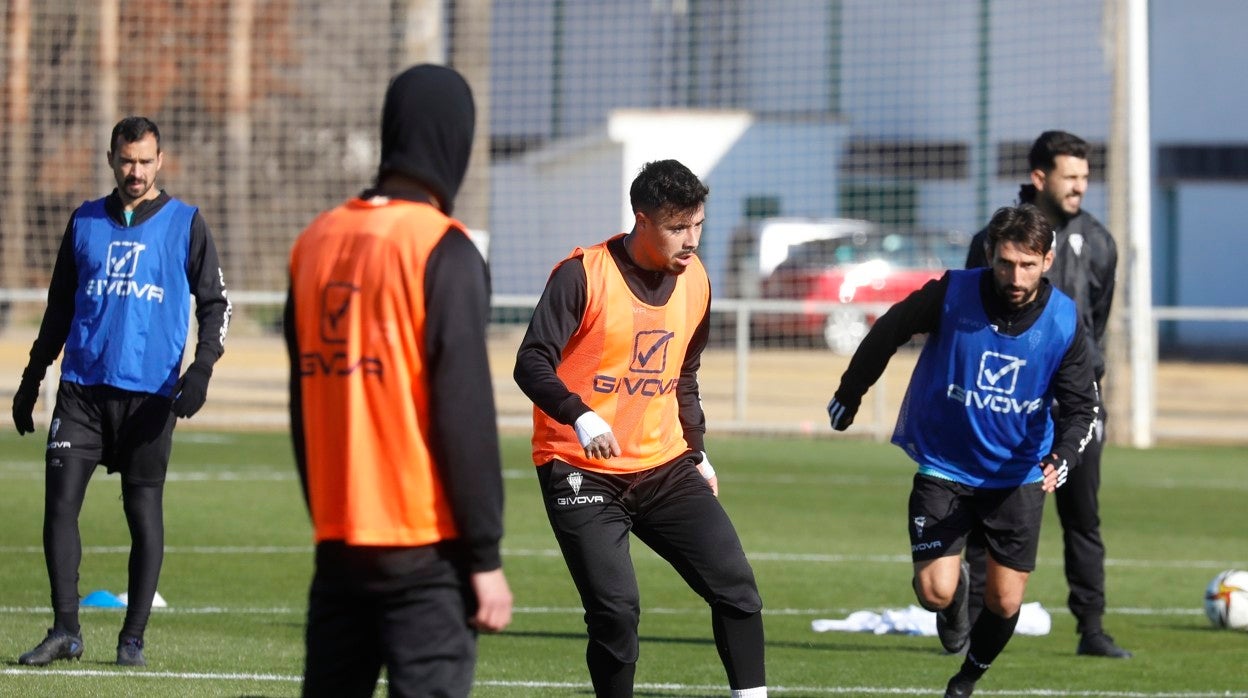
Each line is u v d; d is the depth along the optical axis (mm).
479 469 11539
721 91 97188
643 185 17703
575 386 18031
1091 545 25250
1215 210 109438
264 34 80062
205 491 42969
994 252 19031
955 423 19844
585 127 96562
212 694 19750
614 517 18000
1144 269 58219
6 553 32906
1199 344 108500
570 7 96625
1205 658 25016
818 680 22688
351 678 12297
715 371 79625
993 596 19953
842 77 95312
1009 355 19453
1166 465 53312
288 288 12461
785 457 54156
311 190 80875
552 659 24000
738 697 18078
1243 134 108250
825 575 33125
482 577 11703
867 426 60812
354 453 11789
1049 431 19984
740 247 92188
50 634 21531
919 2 93188
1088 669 23922
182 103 78000
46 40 68875
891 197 94312
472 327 11664
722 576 17984
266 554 33906
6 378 68375
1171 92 108875
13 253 68000
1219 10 107875
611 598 17656
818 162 94000
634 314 17938
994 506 19844
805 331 82000
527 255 93375
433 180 12047
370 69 80625
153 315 21953
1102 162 90125
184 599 28609
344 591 12023
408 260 11711
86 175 70438
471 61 70938
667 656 24609
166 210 22250
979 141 92625
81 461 21781
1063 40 90125
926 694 21688
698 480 18375
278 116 80875
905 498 44875
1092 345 25297
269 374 71062
